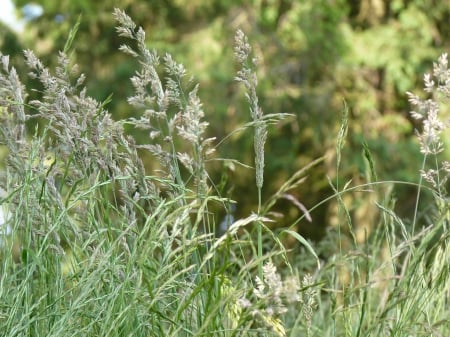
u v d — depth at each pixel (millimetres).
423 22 10812
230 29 10445
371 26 11117
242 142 10039
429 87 1907
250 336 1785
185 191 1983
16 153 2045
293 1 10758
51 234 1942
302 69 10688
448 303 2223
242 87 10086
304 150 10562
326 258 3246
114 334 1767
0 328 1842
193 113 1911
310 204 10125
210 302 1729
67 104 2008
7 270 1943
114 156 2033
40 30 11070
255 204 10297
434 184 1923
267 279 1555
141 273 1708
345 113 1983
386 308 1720
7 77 2107
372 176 2027
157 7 10898
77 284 1824
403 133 10688
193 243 1839
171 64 2039
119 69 10133
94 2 10906
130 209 1967
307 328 1809
